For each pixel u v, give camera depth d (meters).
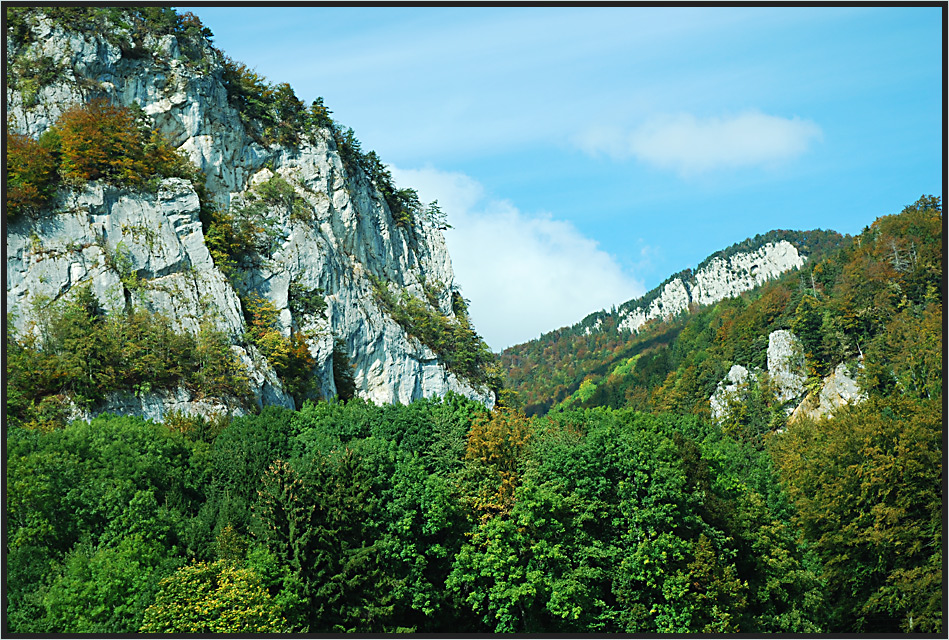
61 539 61.56
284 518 62.31
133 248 123.06
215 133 156.75
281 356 134.62
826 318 198.38
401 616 64.06
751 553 73.38
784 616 71.69
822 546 84.44
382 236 195.75
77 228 118.44
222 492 69.94
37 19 136.62
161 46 153.50
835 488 84.50
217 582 57.06
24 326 109.00
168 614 53.88
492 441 75.38
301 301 153.12
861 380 175.50
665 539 65.56
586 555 66.44
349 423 80.94
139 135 134.38
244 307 139.62
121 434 73.62
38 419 93.38
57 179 120.88
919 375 165.62
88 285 114.88
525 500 66.00
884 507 80.50
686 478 71.19
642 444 72.88
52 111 130.38
